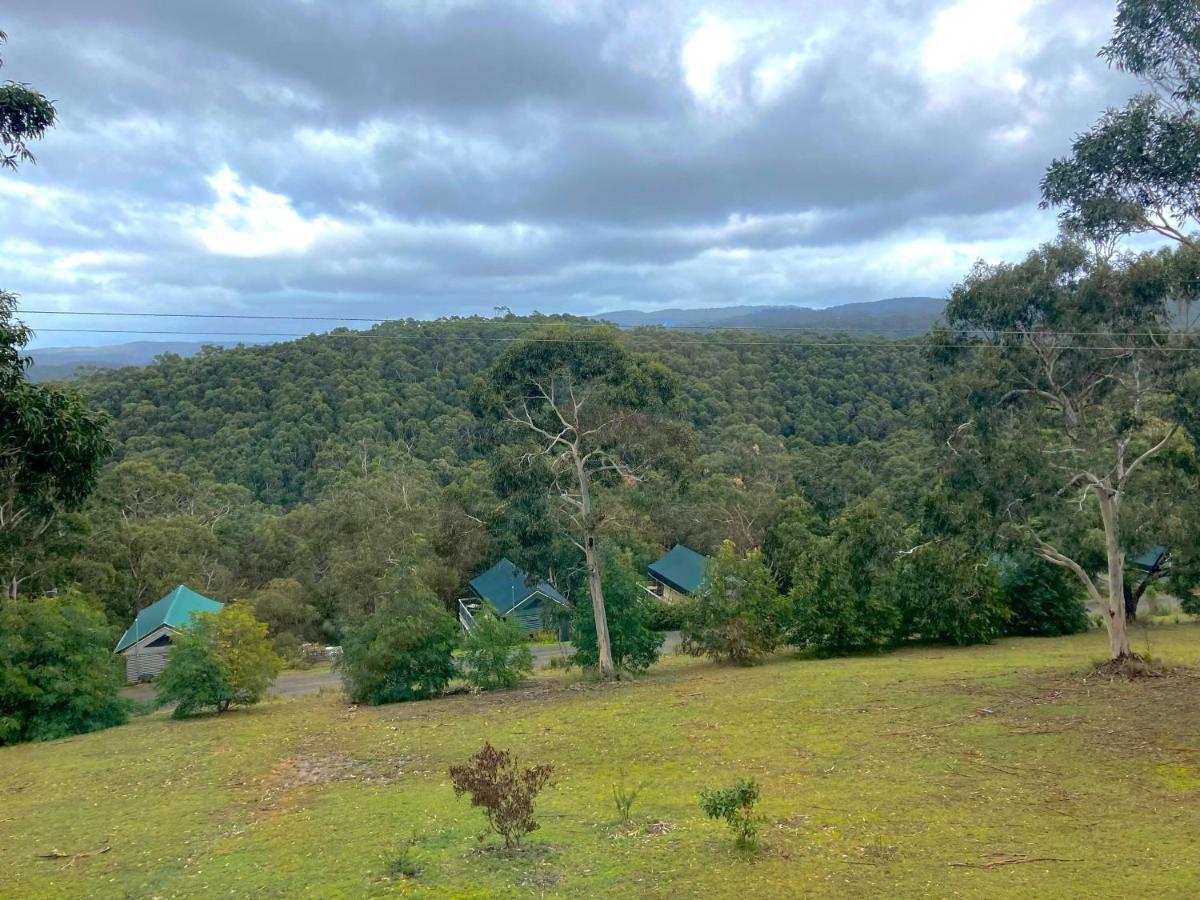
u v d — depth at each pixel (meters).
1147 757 11.67
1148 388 17.41
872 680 19.69
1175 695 15.84
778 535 47.25
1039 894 6.73
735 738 14.05
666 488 24.16
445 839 8.75
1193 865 7.36
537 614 39.06
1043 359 17.83
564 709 18.16
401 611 21.70
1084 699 15.98
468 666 22.91
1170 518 18.28
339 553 47.09
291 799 11.42
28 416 8.93
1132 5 12.57
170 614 32.97
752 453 56.16
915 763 11.82
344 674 21.86
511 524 23.88
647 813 9.55
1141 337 16.91
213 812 10.91
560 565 24.72
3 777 14.11
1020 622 29.91
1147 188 14.30
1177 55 12.83
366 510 50.62
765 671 22.91
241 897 7.42
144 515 48.72
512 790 8.29
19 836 10.16
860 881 7.07
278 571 52.34
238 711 20.53
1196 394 16.31
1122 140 13.76
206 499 56.09
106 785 13.02
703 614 25.39
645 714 16.81
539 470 23.22
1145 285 16.27
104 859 8.98
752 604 25.42
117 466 47.91
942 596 24.31
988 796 10.00
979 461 18.47
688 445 23.91
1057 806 9.51
